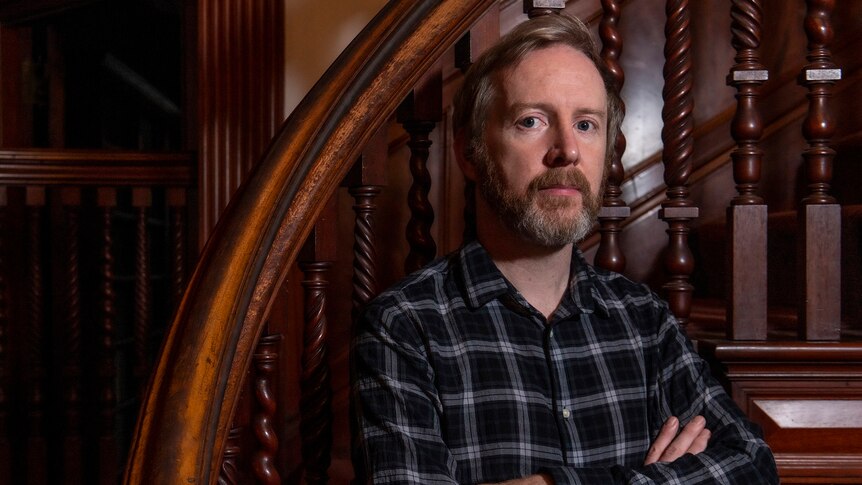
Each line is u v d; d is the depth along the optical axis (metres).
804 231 1.66
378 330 1.42
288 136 1.38
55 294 3.30
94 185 2.81
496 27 1.57
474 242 1.55
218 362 1.22
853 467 1.61
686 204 1.79
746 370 1.63
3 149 2.75
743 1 1.69
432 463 1.31
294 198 1.34
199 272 1.28
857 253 1.87
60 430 3.29
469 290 1.48
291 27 2.70
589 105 1.44
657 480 1.32
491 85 1.48
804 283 1.66
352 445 1.44
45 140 3.61
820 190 1.67
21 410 3.16
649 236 2.69
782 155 2.71
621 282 1.64
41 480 2.98
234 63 2.70
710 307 2.24
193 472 1.15
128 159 2.79
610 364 1.51
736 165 1.71
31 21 3.39
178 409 1.18
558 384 1.46
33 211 2.87
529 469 1.39
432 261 1.59
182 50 3.14
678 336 1.56
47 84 3.55
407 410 1.36
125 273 4.44
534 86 1.42
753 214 1.68
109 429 2.89
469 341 1.45
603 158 1.49
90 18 3.90
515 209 1.43
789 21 2.72
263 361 1.40
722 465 1.36
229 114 2.71
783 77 2.72
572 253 1.62
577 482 1.30
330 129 1.39
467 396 1.41
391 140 2.64
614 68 1.80
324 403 1.50
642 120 2.71
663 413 1.52
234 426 1.38
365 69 1.42
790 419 1.62
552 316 1.51
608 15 1.80
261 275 1.29
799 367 1.63
